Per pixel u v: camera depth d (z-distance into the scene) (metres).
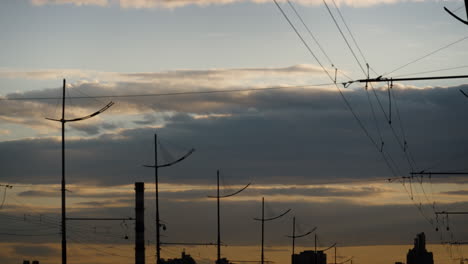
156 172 94.38
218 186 111.75
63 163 72.81
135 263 117.62
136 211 118.69
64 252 72.56
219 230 109.31
